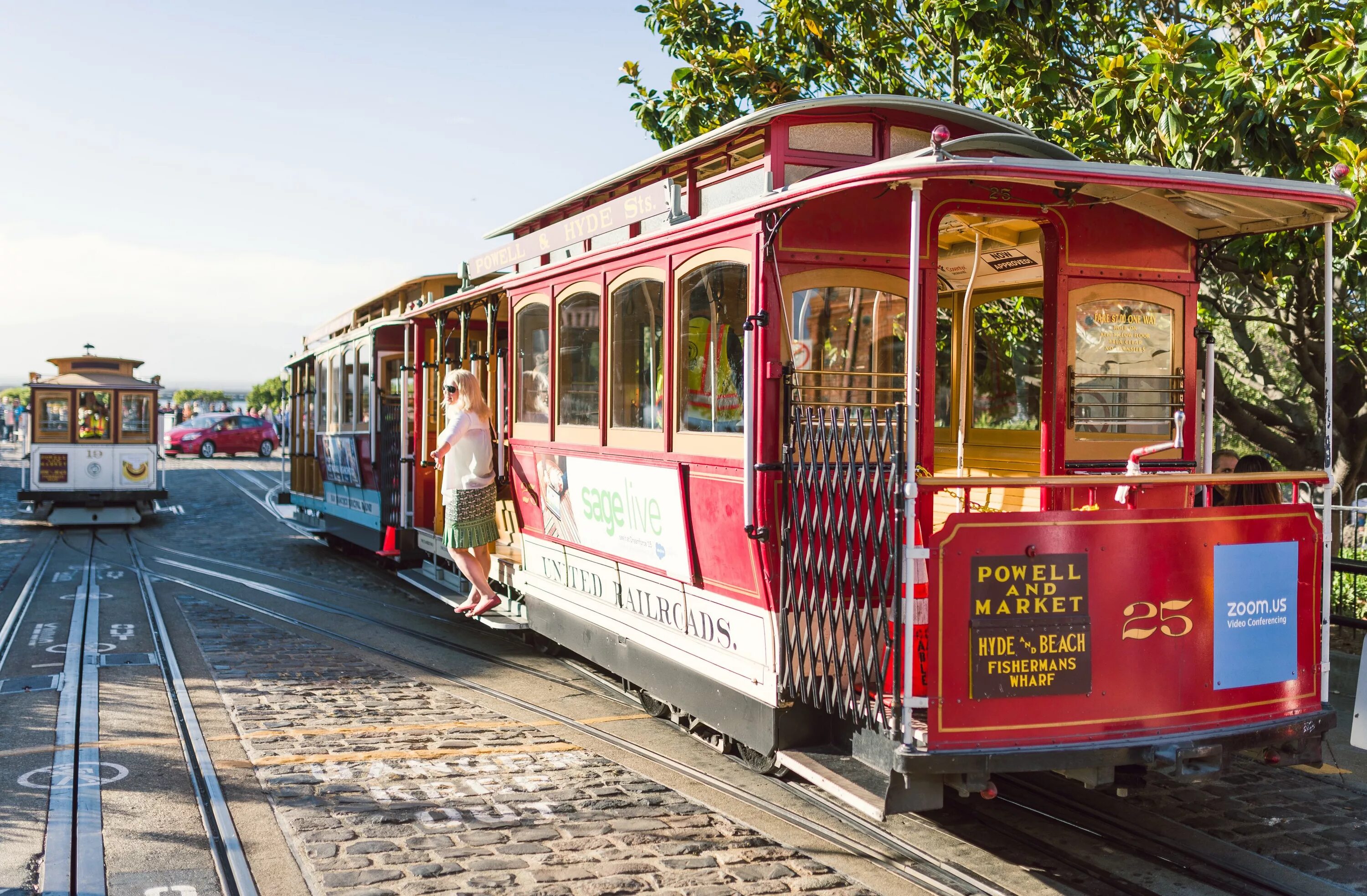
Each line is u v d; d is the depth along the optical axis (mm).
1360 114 8000
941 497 7957
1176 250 6555
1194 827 5602
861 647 4926
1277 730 5145
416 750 6703
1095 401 6434
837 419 5176
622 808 5734
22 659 9094
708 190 6410
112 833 5219
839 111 5785
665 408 6484
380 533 13648
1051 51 10781
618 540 7305
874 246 5758
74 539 18578
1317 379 12047
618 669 7551
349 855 5008
